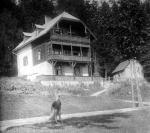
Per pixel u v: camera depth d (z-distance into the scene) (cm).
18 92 1520
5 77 1093
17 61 2408
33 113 1154
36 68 2594
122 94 1823
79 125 900
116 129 772
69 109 1402
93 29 1315
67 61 2872
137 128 752
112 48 1292
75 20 2695
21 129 780
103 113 1277
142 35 1058
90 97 1917
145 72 1105
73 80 2439
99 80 2295
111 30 1197
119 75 1952
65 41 2847
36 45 2688
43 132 775
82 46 2839
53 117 1017
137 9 1073
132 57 1123
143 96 1272
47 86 2055
